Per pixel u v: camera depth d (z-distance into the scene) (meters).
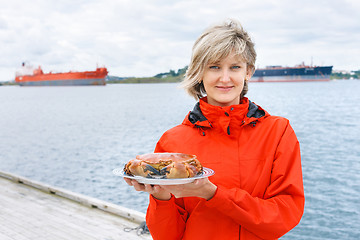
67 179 13.49
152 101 62.94
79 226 3.98
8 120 37.09
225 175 1.18
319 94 69.81
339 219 8.80
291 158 1.18
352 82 122.44
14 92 131.38
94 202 4.55
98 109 48.66
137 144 20.91
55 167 15.67
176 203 1.31
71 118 37.31
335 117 33.12
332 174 13.38
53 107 55.00
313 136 22.75
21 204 4.83
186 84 1.25
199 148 1.24
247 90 1.32
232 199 1.05
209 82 1.19
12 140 23.62
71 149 19.80
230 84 1.18
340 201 10.19
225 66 1.16
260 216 1.07
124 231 3.79
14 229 3.97
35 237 3.74
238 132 1.22
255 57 1.22
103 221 4.09
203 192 1.03
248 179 1.18
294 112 37.78
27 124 33.03
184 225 1.26
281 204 1.11
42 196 5.18
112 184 12.31
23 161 17.19
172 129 1.34
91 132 26.50
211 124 1.23
